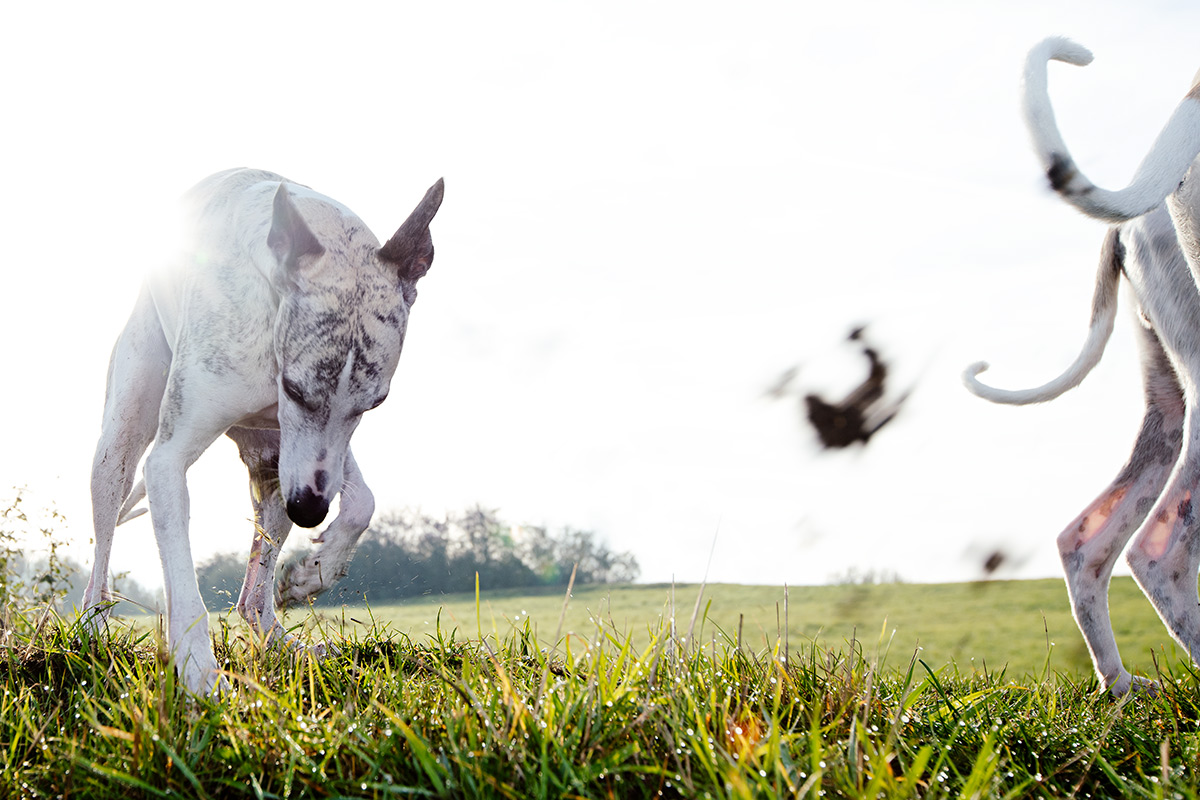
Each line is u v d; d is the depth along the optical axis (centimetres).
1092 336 344
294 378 287
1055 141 259
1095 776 198
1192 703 249
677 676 220
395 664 290
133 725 186
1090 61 269
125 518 396
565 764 162
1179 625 287
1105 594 323
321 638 333
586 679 219
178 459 286
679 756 171
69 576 495
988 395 356
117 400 346
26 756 193
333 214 312
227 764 177
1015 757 206
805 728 205
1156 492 324
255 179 338
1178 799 165
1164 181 265
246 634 287
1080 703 277
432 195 320
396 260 313
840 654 257
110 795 170
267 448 358
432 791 163
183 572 269
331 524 309
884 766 156
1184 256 299
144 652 280
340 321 289
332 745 177
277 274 289
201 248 313
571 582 241
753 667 246
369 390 297
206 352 291
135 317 352
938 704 242
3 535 477
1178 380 323
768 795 147
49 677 251
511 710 184
